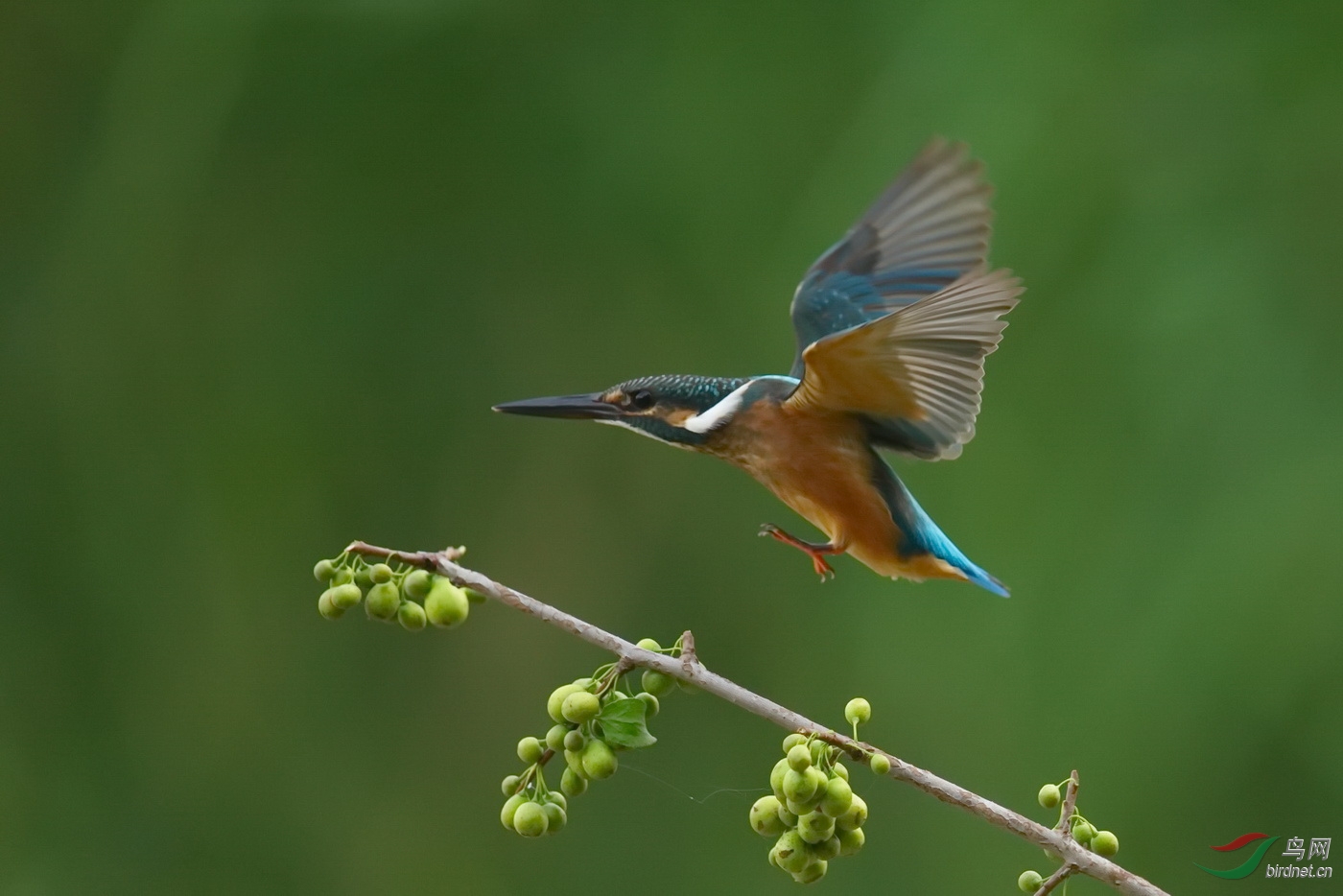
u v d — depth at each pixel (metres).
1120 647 9.87
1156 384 10.02
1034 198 10.18
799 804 4.43
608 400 6.93
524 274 12.22
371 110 11.86
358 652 12.43
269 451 12.05
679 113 11.77
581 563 12.59
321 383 12.15
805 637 12.02
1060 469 10.15
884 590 11.30
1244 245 10.02
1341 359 9.77
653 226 11.77
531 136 11.91
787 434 6.58
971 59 10.47
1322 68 10.27
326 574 4.69
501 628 12.59
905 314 5.55
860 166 10.51
